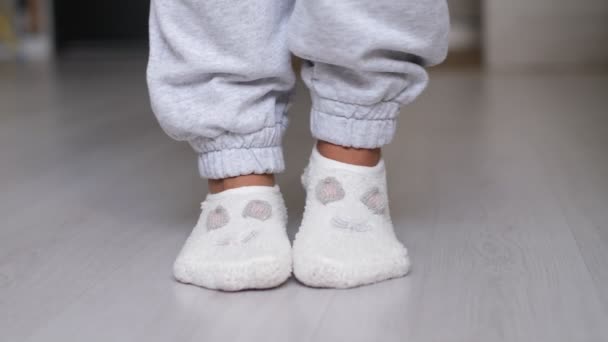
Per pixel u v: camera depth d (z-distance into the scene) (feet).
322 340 2.42
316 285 2.72
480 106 7.00
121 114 6.86
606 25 10.70
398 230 3.32
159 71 2.95
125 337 2.48
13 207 3.79
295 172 4.23
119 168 4.55
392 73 2.81
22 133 5.82
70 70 11.64
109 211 3.69
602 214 3.47
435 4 2.72
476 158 4.61
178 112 2.93
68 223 3.52
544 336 2.43
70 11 16.26
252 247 2.75
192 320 2.56
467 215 3.51
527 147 4.90
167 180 4.24
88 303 2.70
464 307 2.60
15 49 14.29
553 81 8.93
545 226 3.34
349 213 2.84
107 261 3.06
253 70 2.86
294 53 2.85
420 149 4.91
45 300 2.74
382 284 2.77
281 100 3.03
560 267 2.90
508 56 11.07
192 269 2.77
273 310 2.60
